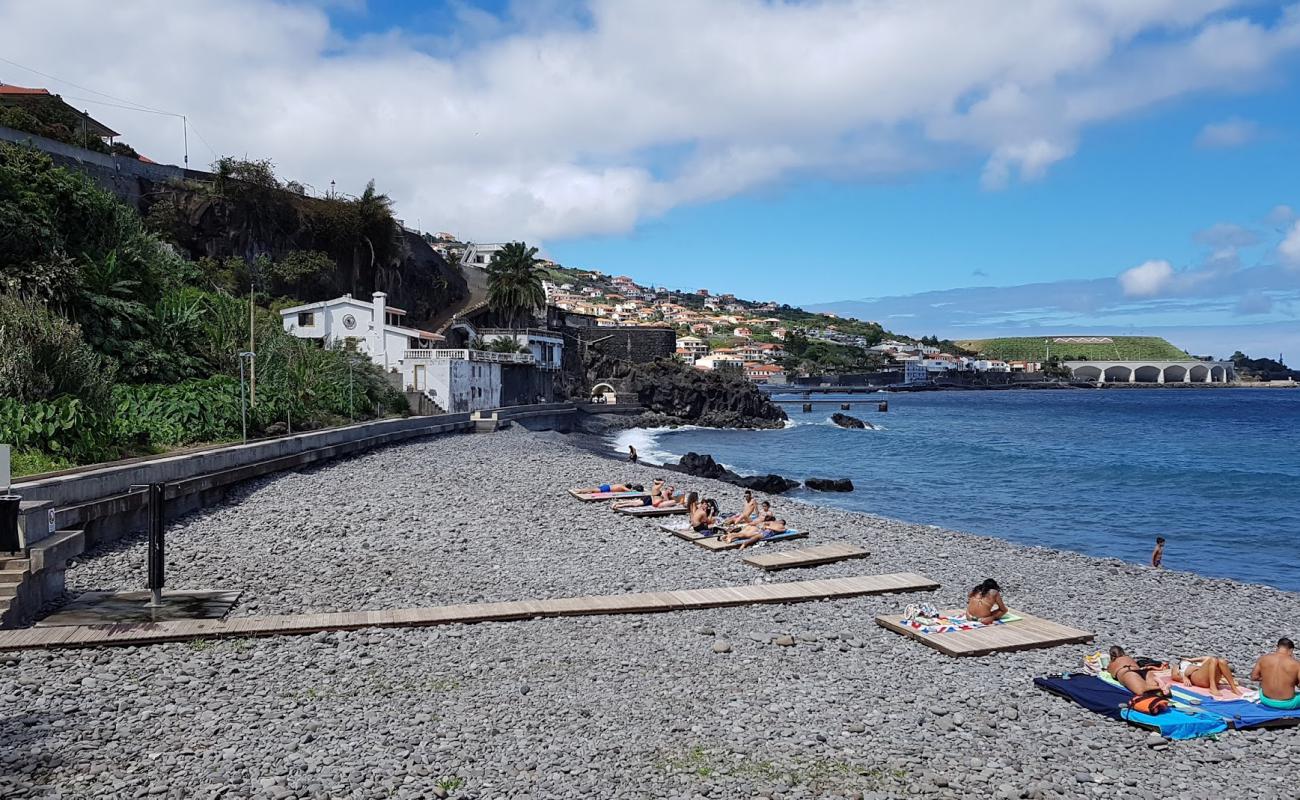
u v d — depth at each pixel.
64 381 33.28
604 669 14.52
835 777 10.73
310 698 12.75
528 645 15.66
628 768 10.80
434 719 12.12
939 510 45.62
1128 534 38.88
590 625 17.05
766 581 21.42
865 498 50.19
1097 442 92.12
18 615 15.64
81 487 22.27
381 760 10.62
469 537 25.89
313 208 101.56
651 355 150.00
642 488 35.47
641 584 20.67
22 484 20.19
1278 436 101.31
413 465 43.59
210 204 88.06
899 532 29.36
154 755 10.51
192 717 11.77
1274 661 12.95
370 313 79.06
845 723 12.42
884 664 15.14
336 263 102.25
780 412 132.12
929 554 25.45
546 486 37.44
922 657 15.58
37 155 47.44
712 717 12.55
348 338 79.31
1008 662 15.40
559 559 23.28
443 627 16.61
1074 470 64.12
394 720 12.01
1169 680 13.59
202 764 10.30
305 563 21.80
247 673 13.65
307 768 10.32
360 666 14.26
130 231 53.00
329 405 56.53
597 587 20.27
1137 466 66.19
